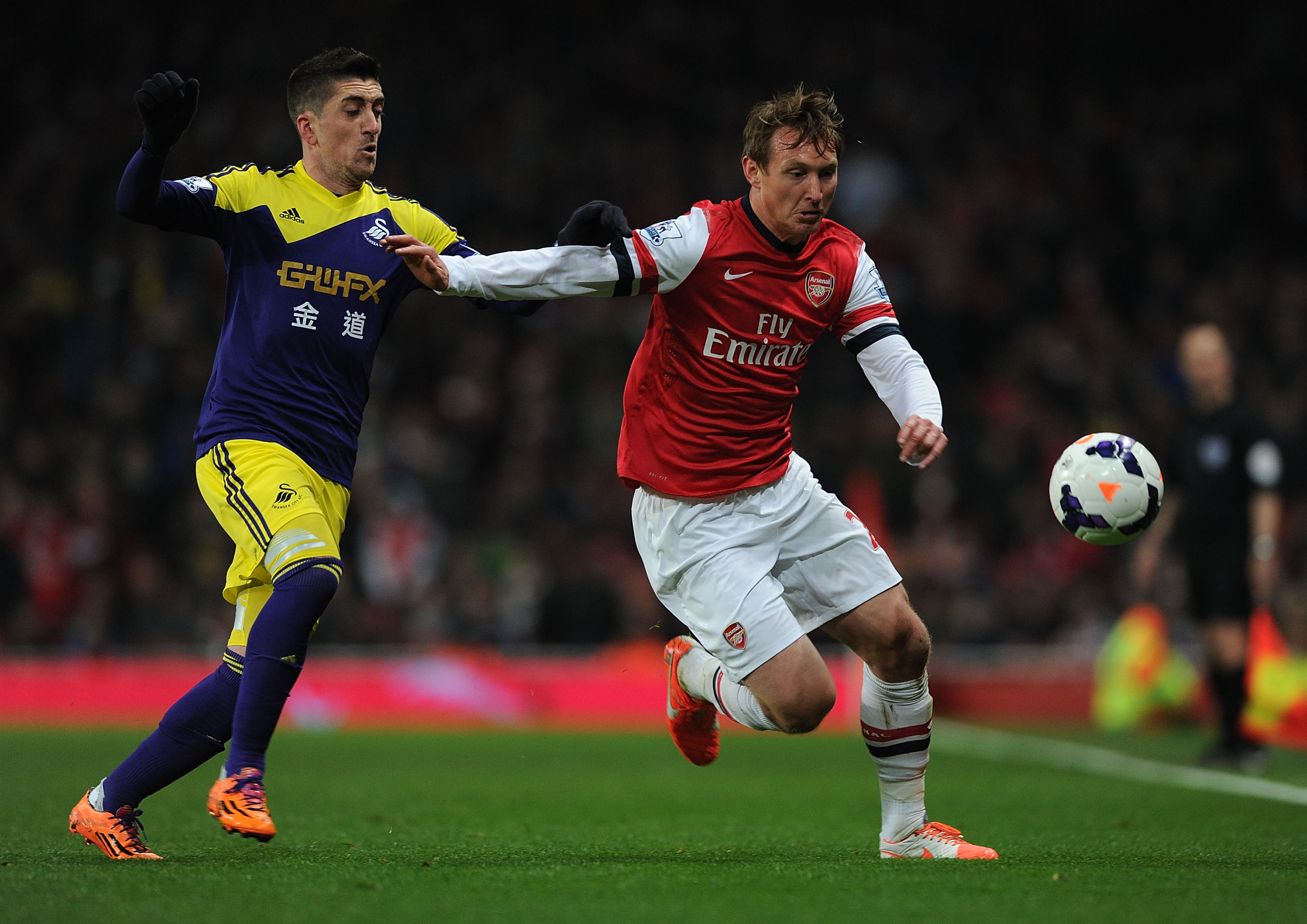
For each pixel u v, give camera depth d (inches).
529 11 3034.0
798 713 633.0
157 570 2102.6
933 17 3120.1
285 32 2903.5
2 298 2502.5
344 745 1528.1
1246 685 1269.7
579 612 2060.8
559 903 498.9
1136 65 3093.0
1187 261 2778.1
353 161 659.4
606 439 2384.4
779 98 623.8
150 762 625.0
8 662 1962.4
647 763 1301.7
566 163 2824.8
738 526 648.4
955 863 611.5
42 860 611.8
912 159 2908.5
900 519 2269.9
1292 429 2330.2
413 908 487.5
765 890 528.1
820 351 2534.5
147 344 2393.0
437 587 2129.7
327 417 649.6
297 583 598.9
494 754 1408.7
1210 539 1270.9
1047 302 2699.3
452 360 2468.0
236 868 583.2
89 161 2694.4
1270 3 3075.8
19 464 2225.6
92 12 2864.2
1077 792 1026.7
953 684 1990.7
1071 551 2255.2
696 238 625.3
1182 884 545.6
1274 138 2906.0
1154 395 2513.5
